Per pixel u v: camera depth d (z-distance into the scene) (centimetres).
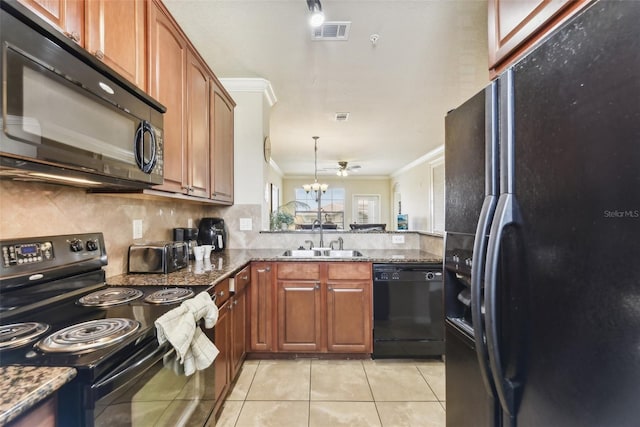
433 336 247
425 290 248
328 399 197
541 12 83
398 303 247
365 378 223
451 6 191
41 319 108
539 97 71
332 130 475
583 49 59
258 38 225
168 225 234
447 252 122
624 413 52
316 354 253
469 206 104
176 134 180
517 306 76
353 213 1008
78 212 144
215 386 166
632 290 50
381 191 1011
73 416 75
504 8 99
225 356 185
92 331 94
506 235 80
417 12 196
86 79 98
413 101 351
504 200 80
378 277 246
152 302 125
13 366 74
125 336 91
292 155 686
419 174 746
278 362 247
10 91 74
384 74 281
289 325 248
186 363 113
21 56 76
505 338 80
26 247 115
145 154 129
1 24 72
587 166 58
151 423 100
